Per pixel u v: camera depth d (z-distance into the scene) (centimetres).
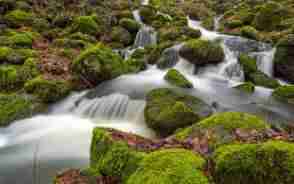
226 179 362
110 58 1237
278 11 2083
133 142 476
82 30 1814
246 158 359
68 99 1030
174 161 369
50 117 925
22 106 924
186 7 3428
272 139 432
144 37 1944
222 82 1248
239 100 1038
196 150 435
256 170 349
